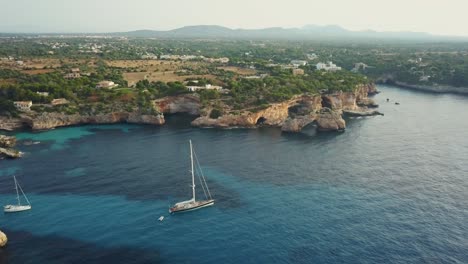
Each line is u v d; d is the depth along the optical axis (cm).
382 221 8950
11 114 17838
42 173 11856
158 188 10769
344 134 16862
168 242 8188
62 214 9300
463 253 7744
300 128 17762
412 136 16438
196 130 17425
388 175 11788
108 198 10144
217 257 7669
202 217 9200
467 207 9638
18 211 9431
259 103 19138
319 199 10088
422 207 9638
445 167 12506
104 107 19038
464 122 19075
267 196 10281
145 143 15125
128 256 7719
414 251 7806
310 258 7594
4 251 7838
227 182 11200
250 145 15012
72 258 7650
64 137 16025
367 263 7438
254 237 8331
